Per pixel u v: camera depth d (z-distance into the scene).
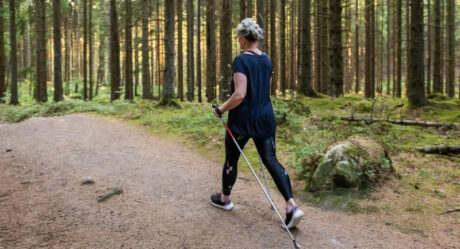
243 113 3.06
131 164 5.14
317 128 6.90
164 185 4.23
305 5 11.45
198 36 18.22
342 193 3.84
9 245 2.65
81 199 3.65
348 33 26.30
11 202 3.49
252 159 5.32
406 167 4.80
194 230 3.05
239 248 2.77
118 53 16.27
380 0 18.92
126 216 3.28
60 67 14.66
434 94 10.55
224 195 3.47
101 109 11.00
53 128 8.16
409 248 2.80
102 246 2.71
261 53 3.16
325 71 17.62
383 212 3.47
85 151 5.86
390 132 6.74
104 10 25.64
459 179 4.30
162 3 21.11
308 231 3.09
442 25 20.08
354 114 8.61
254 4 19.62
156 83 31.81
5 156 5.38
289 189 3.03
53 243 2.72
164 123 8.23
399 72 18.12
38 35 16.58
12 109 13.03
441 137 6.33
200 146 6.28
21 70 17.88
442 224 3.20
